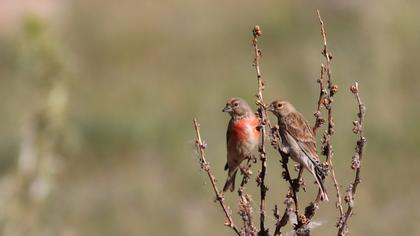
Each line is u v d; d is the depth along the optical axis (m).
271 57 22.17
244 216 7.50
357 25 21.78
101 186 17.53
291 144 8.22
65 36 24.30
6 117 19.23
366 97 18.38
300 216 7.46
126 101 21.03
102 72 23.02
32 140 10.88
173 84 21.73
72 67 11.02
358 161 7.36
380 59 19.58
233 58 22.62
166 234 16.19
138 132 18.75
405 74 19.55
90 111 20.11
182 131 18.62
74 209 16.47
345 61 20.00
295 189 7.59
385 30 20.52
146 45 24.06
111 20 24.75
